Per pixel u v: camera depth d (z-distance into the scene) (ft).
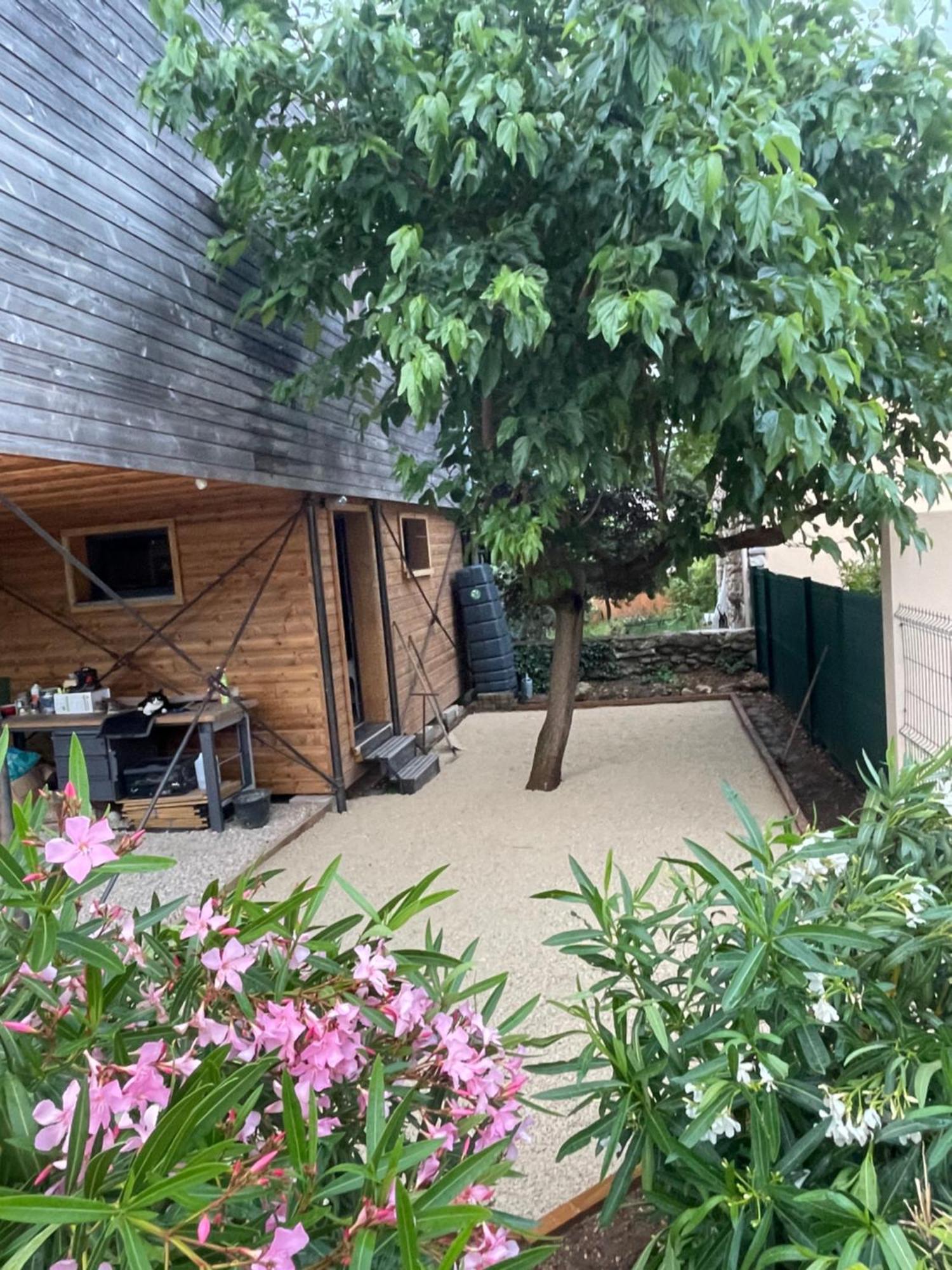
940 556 16.01
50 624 24.56
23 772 22.29
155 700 21.16
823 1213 4.50
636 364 16.21
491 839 19.10
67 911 4.30
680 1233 5.13
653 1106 5.73
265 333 20.20
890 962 5.50
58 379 12.89
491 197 16.57
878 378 17.25
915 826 6.43
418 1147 3.83
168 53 14.12
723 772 23.12
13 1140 3.35
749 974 5.05
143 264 15.49
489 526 17.37
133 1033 4.08
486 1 14.88
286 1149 3.94
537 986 12.00
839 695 22.91
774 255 14.52
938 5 15.51
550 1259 6.89
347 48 14.57
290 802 23.12
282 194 18.67
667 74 12.87
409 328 14.52
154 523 23.56
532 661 38.91
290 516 22.71
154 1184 2.99
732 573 44.68
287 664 23.25
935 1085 5.27
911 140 16.78
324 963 4.96
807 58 16.39
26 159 12.44
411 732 30.37
